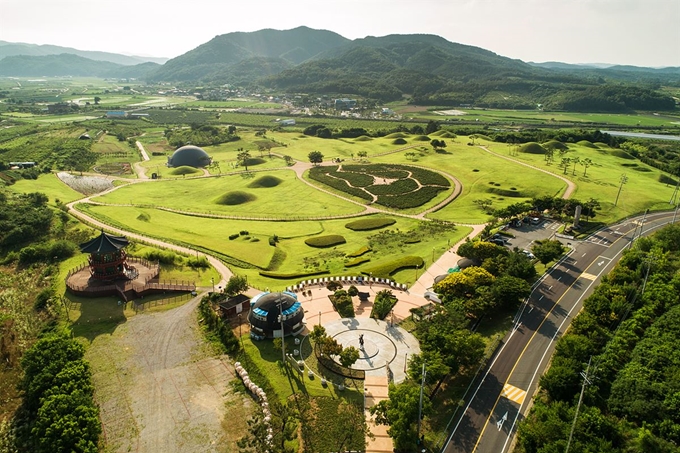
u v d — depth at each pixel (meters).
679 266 122.56
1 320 100.00
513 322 104.12
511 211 164.00
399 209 195.38
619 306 99.50
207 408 77.00
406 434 66.75
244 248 149.38
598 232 160.25
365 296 114.06
